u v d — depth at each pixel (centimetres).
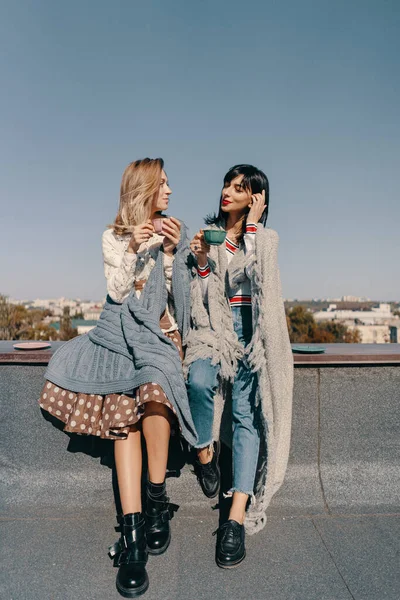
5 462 238
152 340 197
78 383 202
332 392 245
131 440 196
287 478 242
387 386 247
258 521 206
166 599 171
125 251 209
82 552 198
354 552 201
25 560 192
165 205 224
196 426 212
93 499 235
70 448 238
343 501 239
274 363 206
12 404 238
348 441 246
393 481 245
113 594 173
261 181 227
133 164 221
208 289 217
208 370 210
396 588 178
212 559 195
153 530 199
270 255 209
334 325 9038
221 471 242
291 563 193
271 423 206
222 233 201
